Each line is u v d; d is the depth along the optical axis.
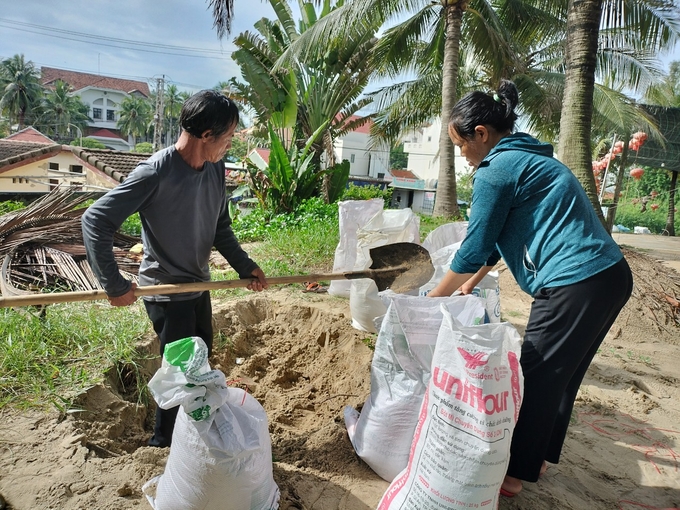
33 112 54.78
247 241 8.80
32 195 13.87
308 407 3.21
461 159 34.44
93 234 1.92
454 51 10.95
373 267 2.88
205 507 1.77
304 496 2.06
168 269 2.25
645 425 3.00
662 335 4.88
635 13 9.46
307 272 5.76
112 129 70.25
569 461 2.56
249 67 11.81
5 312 3.20
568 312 1.95
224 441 1.73
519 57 13.05
